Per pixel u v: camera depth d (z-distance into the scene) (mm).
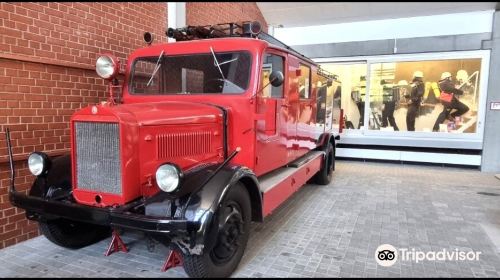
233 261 2725
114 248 3150
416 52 8000
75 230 3182
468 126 7898
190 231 2250
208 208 2297
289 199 5059
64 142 3701
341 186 5965
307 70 4680
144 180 2428
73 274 2750
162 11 5027
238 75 3158
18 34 3188
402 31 8117
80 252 3172
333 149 6480
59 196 2660
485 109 7590
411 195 5391
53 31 3506
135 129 2354
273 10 8312
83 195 2475
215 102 3205
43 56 3418
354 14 7926
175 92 3408
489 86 7492
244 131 3117
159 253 3152
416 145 8242
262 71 3180
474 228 3924
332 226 3928
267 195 3166
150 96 3449
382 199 5129
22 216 3398
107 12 4133
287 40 9148
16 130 3234
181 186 2250
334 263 3004
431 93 8172
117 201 2355
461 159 7871
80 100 3855
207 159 2928
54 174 2760
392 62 8305
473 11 7484
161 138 2523
